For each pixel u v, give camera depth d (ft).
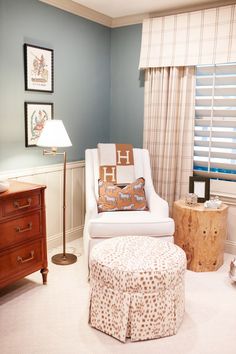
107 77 13.30
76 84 11.80
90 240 8.95
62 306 7.95
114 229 8.90
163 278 6.62
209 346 6.64
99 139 13.29
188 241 9.85
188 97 11.32
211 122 11.23
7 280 7.94
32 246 8.49
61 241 11.84
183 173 11.73
